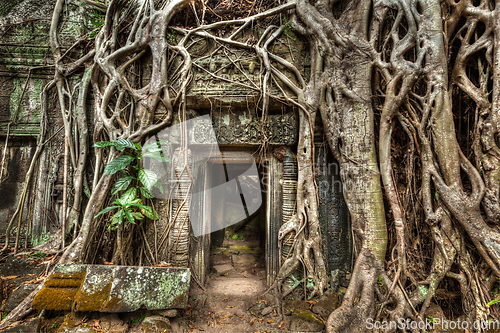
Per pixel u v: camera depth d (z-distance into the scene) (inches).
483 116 105.8
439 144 106.7
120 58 131.0
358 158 117.6
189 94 127.4
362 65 119.1
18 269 120.1
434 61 108.3
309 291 122.0
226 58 129.3
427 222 107.9
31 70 146.0
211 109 129.4
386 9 117.1
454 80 111.9
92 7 148.2
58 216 139.3
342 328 98.6
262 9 135.6
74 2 147.0
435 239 106.0
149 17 127.5
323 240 127.5
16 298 105.0
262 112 126.6
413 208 114.7
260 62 127.8
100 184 123.6
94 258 122.6
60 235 133.6
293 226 124.8
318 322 105.7
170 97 128.3
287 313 112.7
